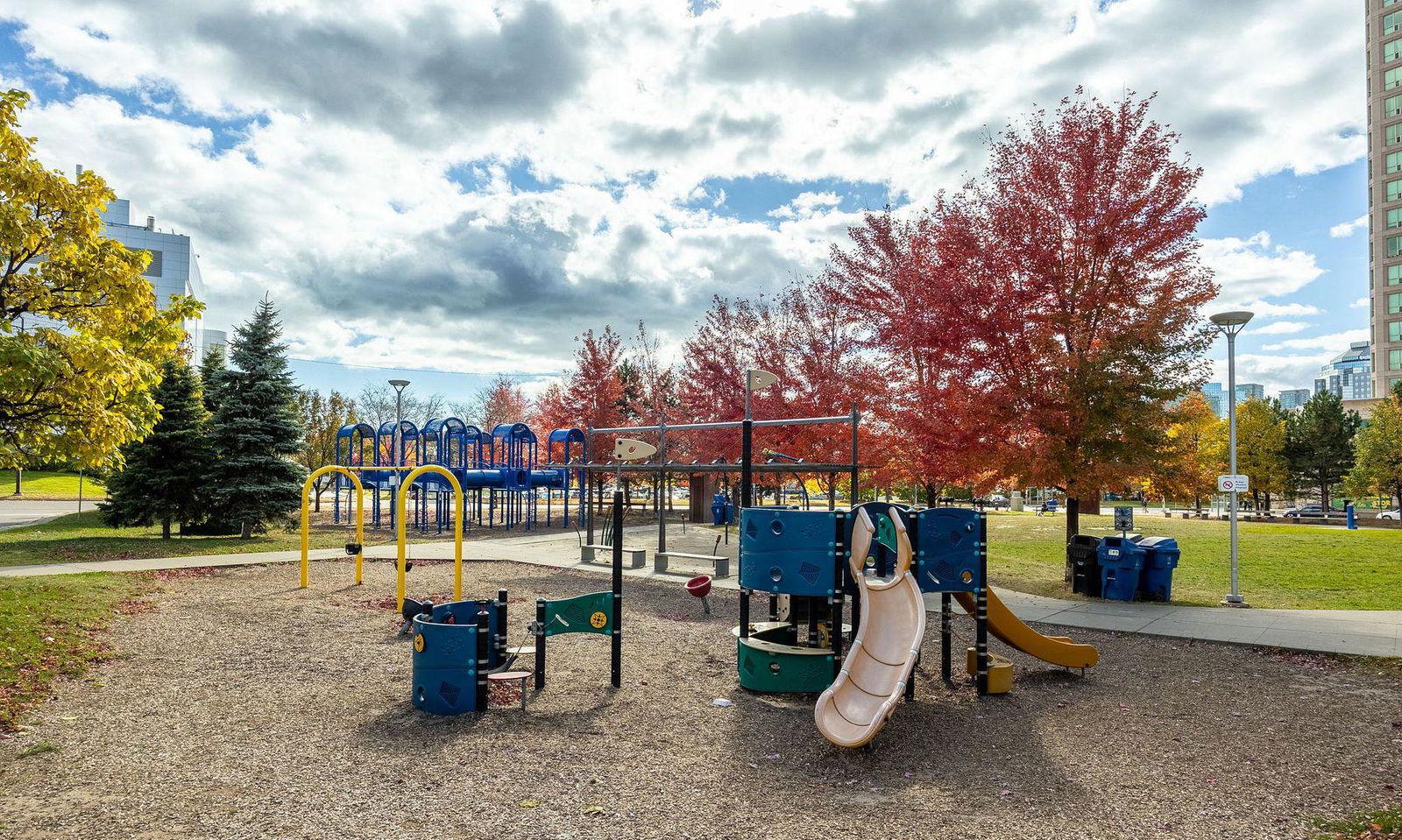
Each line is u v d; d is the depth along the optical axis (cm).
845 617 1134
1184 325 1347
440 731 627
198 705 684
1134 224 1380
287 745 589
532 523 2994
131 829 441
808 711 691
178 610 1127
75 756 559
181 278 9038
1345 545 2164
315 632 989
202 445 2166
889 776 540
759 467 1577
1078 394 1345
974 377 1462
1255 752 589
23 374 867
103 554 1745
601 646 949
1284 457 5309
